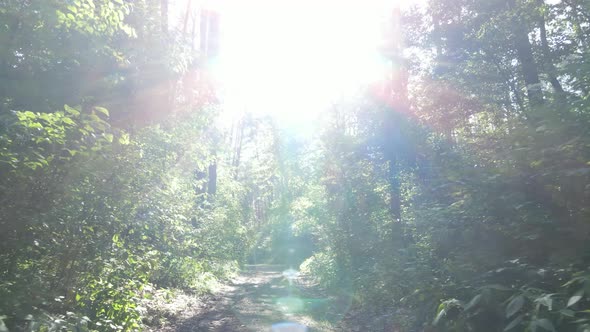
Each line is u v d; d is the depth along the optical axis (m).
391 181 13.55
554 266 4.99
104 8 6.25
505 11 15.22
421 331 6.73
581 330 3.82
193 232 13.66
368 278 11.11
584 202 5.48
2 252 5.30
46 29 6.20
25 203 5.23
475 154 7.94
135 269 7.20
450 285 5.75
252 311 10.81
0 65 6.29
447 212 6.72
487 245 5.86
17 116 5.10
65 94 7.14
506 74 16.25
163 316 9.20
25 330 4.75
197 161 12.07
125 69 8.23
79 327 5.34
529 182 5.87
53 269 5.98
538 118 6.34
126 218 6.89
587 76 5.98
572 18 11.45
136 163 7.47
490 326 5.12
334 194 14.92
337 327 8.65
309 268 19.53
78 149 5.65
